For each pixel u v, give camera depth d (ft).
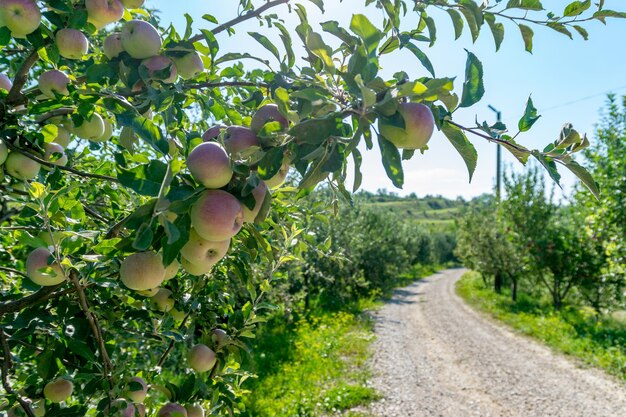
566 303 52.44
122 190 7.27
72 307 5.43
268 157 3.57
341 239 51.24
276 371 26.20
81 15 4.80
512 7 4.87
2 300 5.57
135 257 4.25
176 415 5.63
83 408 5.39
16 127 5.22
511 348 34.19
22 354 6.23
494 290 66.69
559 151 4.06
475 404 23.15
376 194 337.93
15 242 8.25
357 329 39.96
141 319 6.27
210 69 5.97
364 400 23.02
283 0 5.51
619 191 30.96
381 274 67.97
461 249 76.28
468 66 3.96
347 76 3.39
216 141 3.84
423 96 3.31
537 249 48.70
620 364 28.17
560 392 24.82
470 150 3.94
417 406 22.65
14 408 5.27
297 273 34.22
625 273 32.89
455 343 35.76
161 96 4.68
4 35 4.67
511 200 52.24
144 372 6.88
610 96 32.17
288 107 3.49
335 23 4.32
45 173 5.89
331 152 3.51
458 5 4.76
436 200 378.32
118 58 5.03
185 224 3.50
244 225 4.51
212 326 7.00
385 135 3.51
